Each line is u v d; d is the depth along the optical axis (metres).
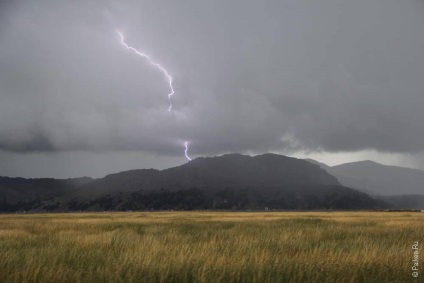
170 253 12.04
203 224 32.00
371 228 24.50
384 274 9.92
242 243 14.55
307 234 20.39
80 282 9.09
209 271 9.51
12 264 10.50
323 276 9.57
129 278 9.02
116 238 17.39
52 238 18.91
